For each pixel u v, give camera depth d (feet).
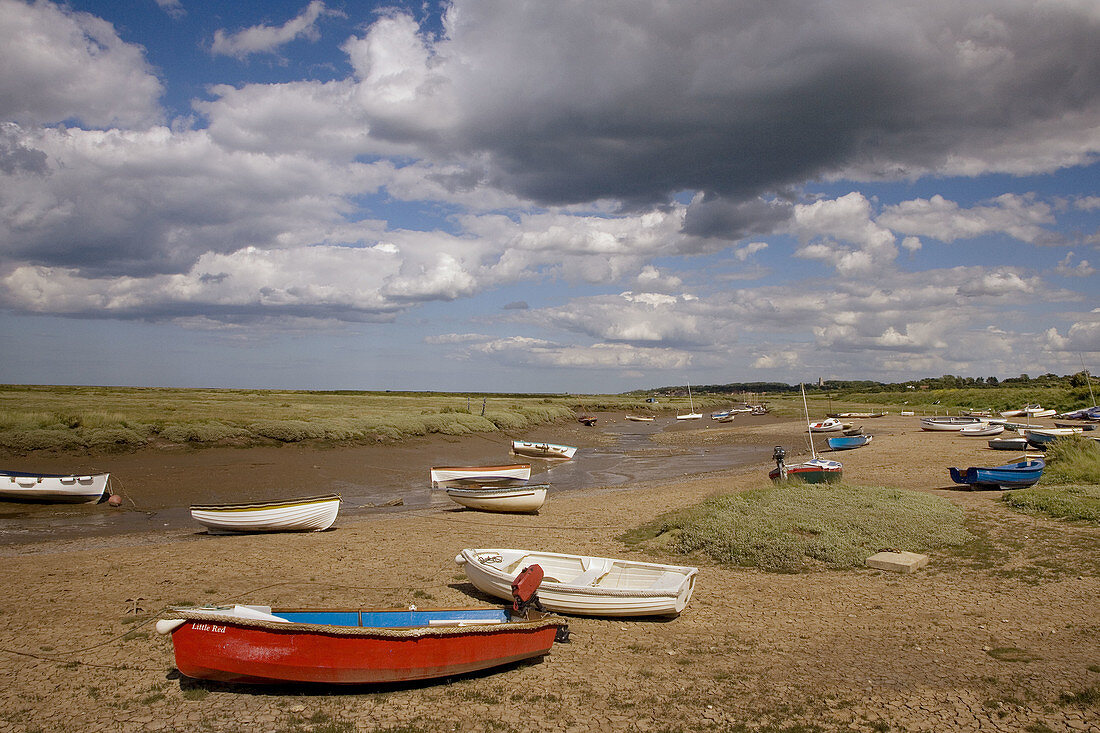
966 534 55.01
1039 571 45.52
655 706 27.99
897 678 29.89
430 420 171.01
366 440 144.56
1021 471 77.92
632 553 57.11
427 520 76.59
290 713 27.37
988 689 28.09
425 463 131.85
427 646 29.27
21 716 27.04
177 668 31.22
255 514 67.67
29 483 80.84
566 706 28.07
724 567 51.31
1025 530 55.72
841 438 161.58
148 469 101.71
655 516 73.61
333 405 236.43
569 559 45.73
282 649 28.32
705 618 39.75
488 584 41.57
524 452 152.87
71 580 48.37
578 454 171.53
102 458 106.22
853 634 36.09
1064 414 234.58
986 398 357.41
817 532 54.65
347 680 28.68
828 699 28.12
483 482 106.83
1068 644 32.76
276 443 128.88
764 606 41.63
